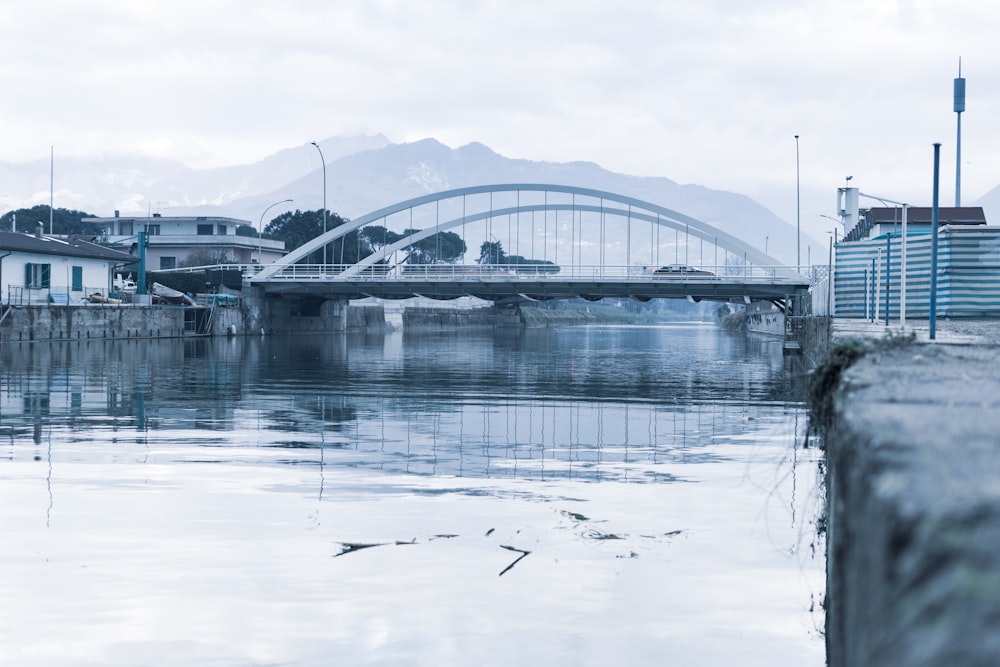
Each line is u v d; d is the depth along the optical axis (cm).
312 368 5997
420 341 11200
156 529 1759
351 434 3022
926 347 1303
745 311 18450
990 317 5369
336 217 17862
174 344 8600
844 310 6247
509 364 6781
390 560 1580
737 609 1362
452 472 2367
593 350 9175
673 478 2305
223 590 1425
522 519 1869
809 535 1741
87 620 1303
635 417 3559
